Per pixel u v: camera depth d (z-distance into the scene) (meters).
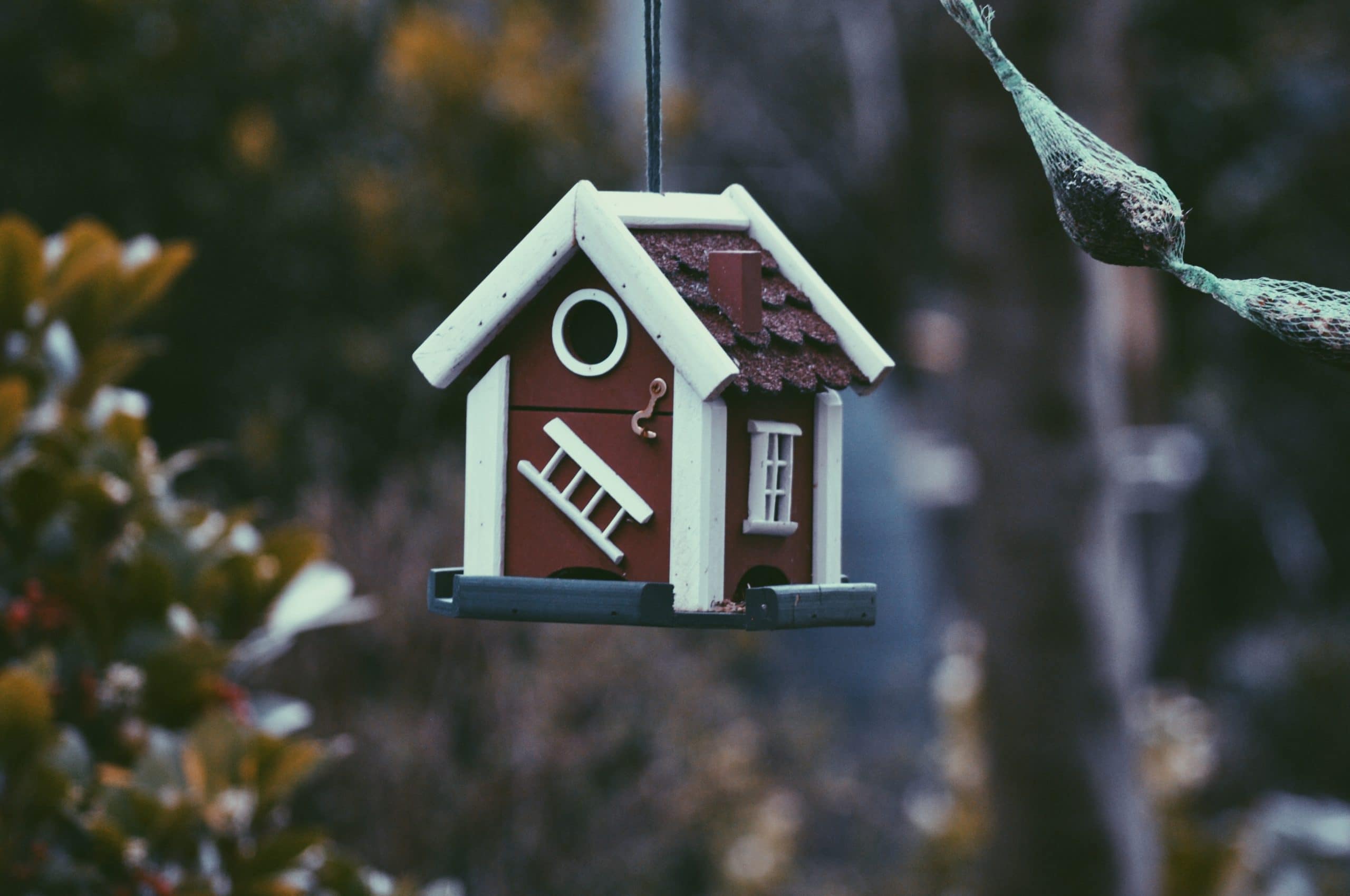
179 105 10.55
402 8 11.36
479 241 10.74
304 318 10.59
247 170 10.45
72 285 3.71
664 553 2.45
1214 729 11.52
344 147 10.88
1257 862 7.86
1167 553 14.05
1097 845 5.94
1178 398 14.50
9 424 3.35
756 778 9.17
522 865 7.93
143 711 3.48
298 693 7.90
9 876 2.98
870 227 17.12
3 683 2.89
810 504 2.68
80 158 10.44
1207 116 14.51
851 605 2.54
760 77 17.44
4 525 3.37
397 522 8.52
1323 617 14.91
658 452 2.45
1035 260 5.94
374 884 3.56
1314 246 14.40
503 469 2.55
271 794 3.30
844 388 2.70
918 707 12.35
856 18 15.33
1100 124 6.04
